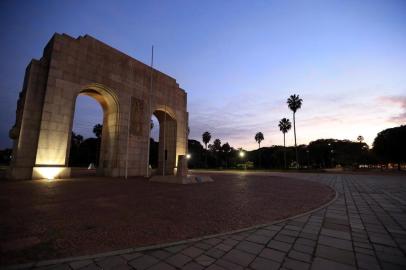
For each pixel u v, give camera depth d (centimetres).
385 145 5444
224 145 10381
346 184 1717
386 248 411
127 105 2308
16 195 888
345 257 370
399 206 823
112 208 702
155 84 2697
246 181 1889
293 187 1450
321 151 8025
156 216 616
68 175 1745
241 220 593
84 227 502
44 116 1656
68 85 1819
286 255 376
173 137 2966
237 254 377
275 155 8862
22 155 1570
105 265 328
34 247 383
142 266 328
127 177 2084
